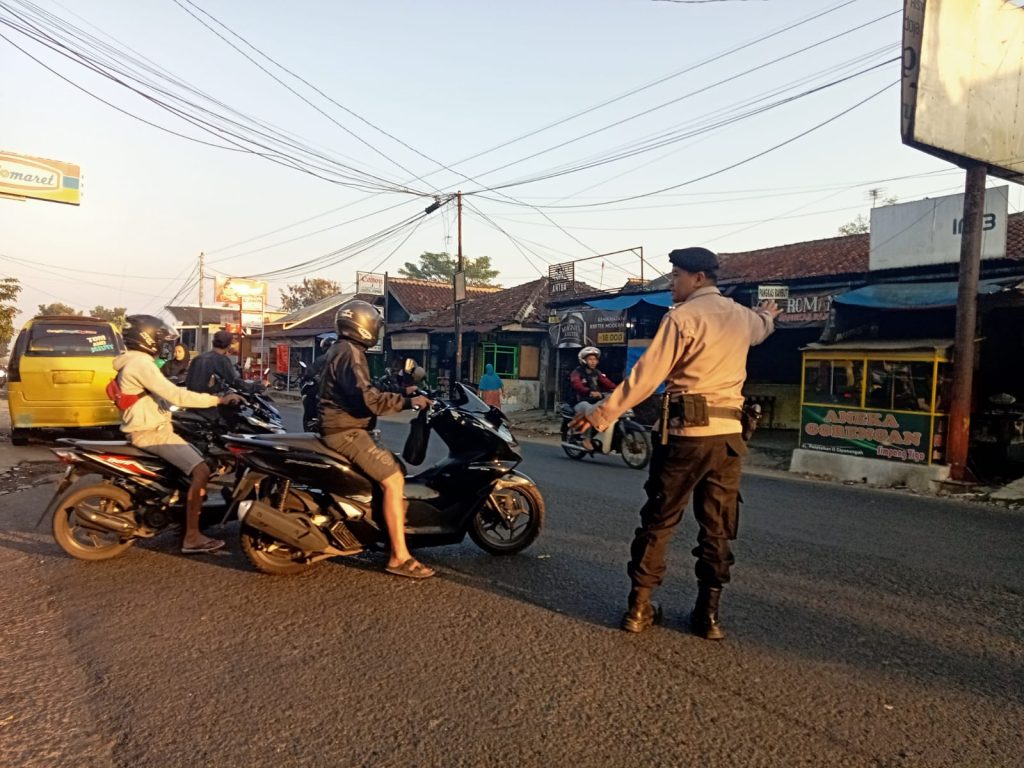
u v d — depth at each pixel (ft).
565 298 70.95
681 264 12.67
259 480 15.58
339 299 135.64
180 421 22.62
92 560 16.61
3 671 11.04
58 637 12.32
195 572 15.85
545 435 53.01
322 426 15.17
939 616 13.83
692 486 12.12
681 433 11.97
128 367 16.44
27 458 31.78
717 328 11.89
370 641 12.17
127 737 9.17
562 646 12.02
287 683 10.64
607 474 31.73
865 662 11.60
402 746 8.98
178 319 150.20
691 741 9.13
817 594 15.01
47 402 34.71
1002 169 32.04
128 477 16.47
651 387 11.90
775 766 8.61
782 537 20.20
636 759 8.72
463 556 17.38
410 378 16.07
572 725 9.50
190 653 11.67
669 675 10.98
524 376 75.72
